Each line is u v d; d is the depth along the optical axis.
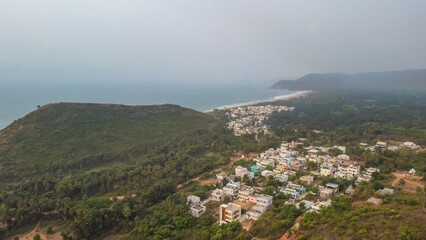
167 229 74.31
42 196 100.50
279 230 66.19
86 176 116.56
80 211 79.88
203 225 77.06
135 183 111.12
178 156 142.88
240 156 156.62
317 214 68.19
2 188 105.25
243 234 66.00
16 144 138.12
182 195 93.00
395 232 49.50
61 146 145.62
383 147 153.25
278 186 102.19
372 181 96.44
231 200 93.44
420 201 63.50
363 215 59.22
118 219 81.38
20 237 79.00
